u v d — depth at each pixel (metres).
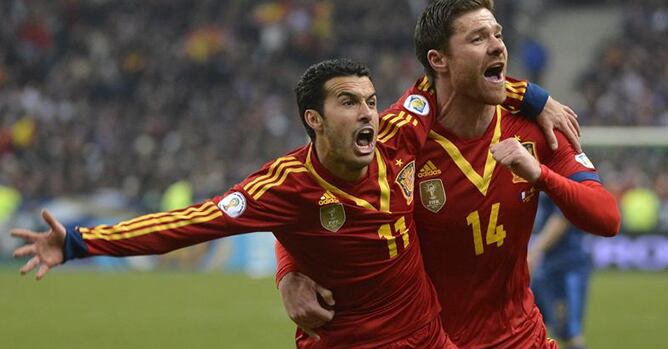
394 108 13.25
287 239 12.53
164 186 53.12
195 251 48.62
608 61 63.09
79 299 38.12
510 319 13.65
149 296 38.81
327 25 65.06
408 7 65.56
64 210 49.12
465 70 12.72
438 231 13.27
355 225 12.40
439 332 13.14
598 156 47.16
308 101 12.16
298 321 12.80
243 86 61.44
